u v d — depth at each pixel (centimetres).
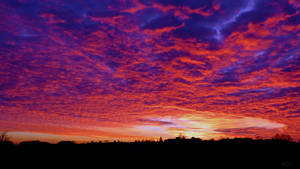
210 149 3161
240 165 2297
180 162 2531
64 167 2250
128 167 2302
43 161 2450
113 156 2812
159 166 2341
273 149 2983
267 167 2197
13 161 2350
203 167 2275
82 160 2594
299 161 2380
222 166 2292
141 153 3059
